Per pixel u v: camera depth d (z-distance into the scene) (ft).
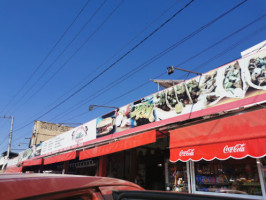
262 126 16.43
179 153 21.53
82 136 46.01
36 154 68.49
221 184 22.65
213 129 19.67
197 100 24.98
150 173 37.45
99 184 5.68
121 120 36.11
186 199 3.76
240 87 21.35
